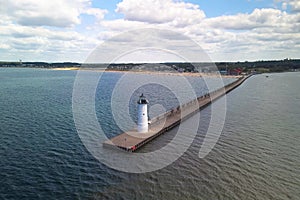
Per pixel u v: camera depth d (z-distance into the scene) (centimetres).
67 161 3350
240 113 6306
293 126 5034
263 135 4425
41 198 2525
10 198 2514
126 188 2703
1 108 6806
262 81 15850
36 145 3909
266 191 2614
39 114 6088
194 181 2827
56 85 13688
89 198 2534
